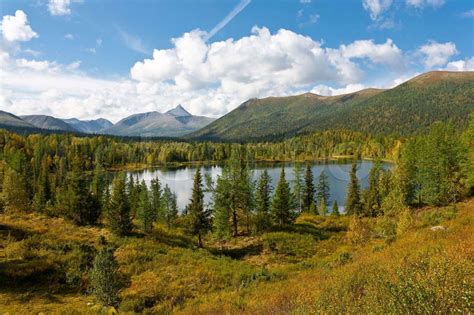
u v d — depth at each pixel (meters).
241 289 18.45
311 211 57.91
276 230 41.91
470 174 36.91
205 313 13.77
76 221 39.53
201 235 40.62
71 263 23.75
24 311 17.02
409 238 17.84
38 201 56.03
